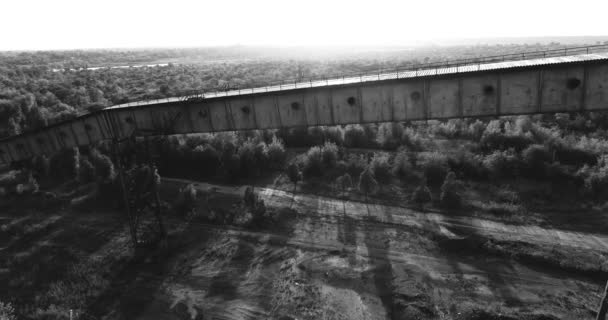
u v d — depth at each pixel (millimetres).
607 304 25578
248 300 31391
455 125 67562
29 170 58156
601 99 29047
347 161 56594
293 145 64812
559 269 32969
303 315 29547
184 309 30828
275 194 48969
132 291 33219
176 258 37312
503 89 30875
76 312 30953
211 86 107312
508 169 50250
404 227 40281
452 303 29594
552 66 29141
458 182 47625
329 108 35875
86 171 55094
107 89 110438
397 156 54219
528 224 39688
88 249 39688
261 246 38531
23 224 45188
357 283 32500
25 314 30953
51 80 120062
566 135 61781
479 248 35906
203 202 47688
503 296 30234
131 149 40812
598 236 37031
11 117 77188
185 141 62812
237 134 65250
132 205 39125
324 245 37969
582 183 46094
